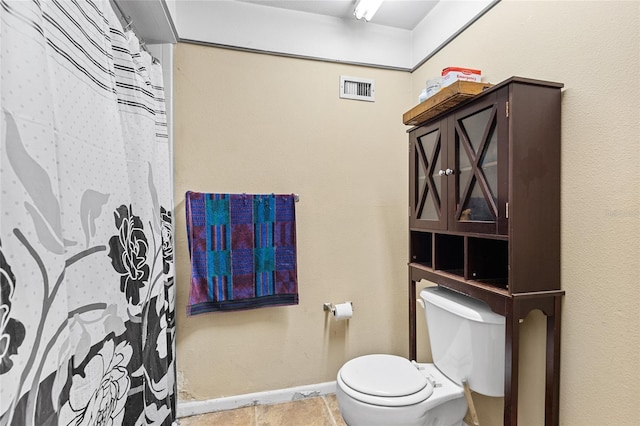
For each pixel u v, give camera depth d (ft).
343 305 6.08
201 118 5.59
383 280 6.54
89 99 2.79
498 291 3.53
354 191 6.36
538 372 3.77
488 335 3.89
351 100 6.31
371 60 6.37
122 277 3.25
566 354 3.45
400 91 6.59
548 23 3.68
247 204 5.70
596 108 3.16
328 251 6.24
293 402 5.98
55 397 2.14
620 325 2.96
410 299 5.38
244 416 5.57
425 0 5.64
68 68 2.49
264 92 5.85
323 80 6.15
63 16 2.46
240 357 5.81
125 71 3.71
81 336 2.60
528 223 3.39
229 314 5.74
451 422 4.33
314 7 5.87
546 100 3.45
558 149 3.50
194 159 5.58
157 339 4.22
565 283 3.46
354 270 6.38
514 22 4.16
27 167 2.00
